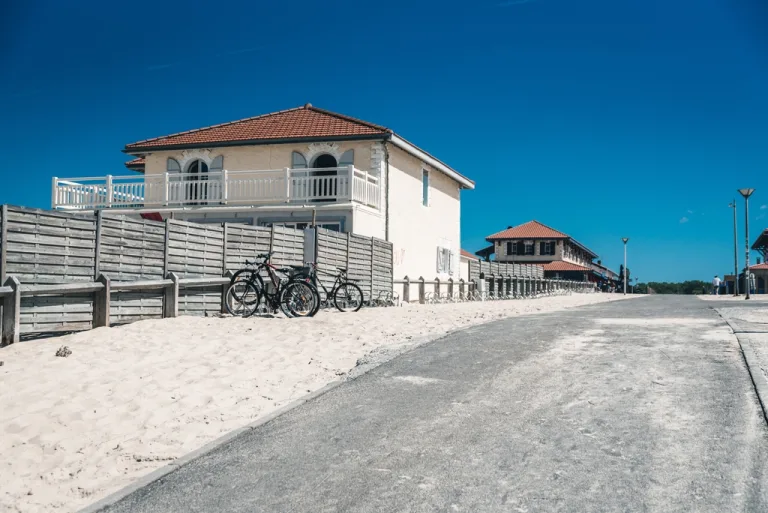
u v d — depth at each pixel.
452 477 4.20
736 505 3.63
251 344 9.65
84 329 10.55
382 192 23.08
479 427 5.22
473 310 17.77
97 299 10.71
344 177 21.27
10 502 4.19
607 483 4.00
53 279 10.10
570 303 24.47
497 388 6.48
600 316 13.58
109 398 6.50
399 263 24.48
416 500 3.87
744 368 6.85
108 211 22.88
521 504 3.75
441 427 5.27
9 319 9.23
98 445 5.21
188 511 3.87
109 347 9.05
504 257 66.38
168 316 12.21
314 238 16.45
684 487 3.90
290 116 25.94
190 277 12.95
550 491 3.92
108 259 11.09
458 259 30.88
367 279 19.64
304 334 10.72
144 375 7.46
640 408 5.54
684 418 5.21
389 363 7.96
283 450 4.88
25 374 7.42
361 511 3.75
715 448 4.51
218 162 24.33
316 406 6.10
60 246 10.20
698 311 14.94
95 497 4.27
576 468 4.26
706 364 7.12
